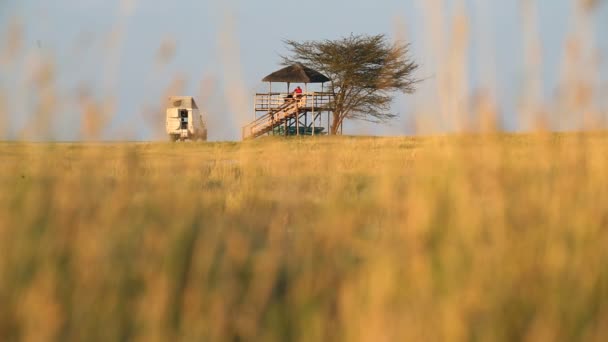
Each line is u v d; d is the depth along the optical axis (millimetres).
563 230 11156
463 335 8977
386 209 12688
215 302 9711
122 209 12078
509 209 11570
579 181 12258
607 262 10711
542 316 9555
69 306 9359
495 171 11891
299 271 11570
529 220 11336
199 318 9391
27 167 12352
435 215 10852
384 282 9414
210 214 16109
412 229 10633
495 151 11961
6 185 11672
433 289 9523
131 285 10398
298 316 10078
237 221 16234
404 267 9938
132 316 9562
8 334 8859
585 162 12531
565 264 10414
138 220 12016
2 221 10477
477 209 11234
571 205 11727
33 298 8938
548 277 10250
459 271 9820
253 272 11609
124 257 11062
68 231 10922
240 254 11648
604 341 9484
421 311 9117
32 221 10766
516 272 10188
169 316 9461
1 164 12211
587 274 10375
